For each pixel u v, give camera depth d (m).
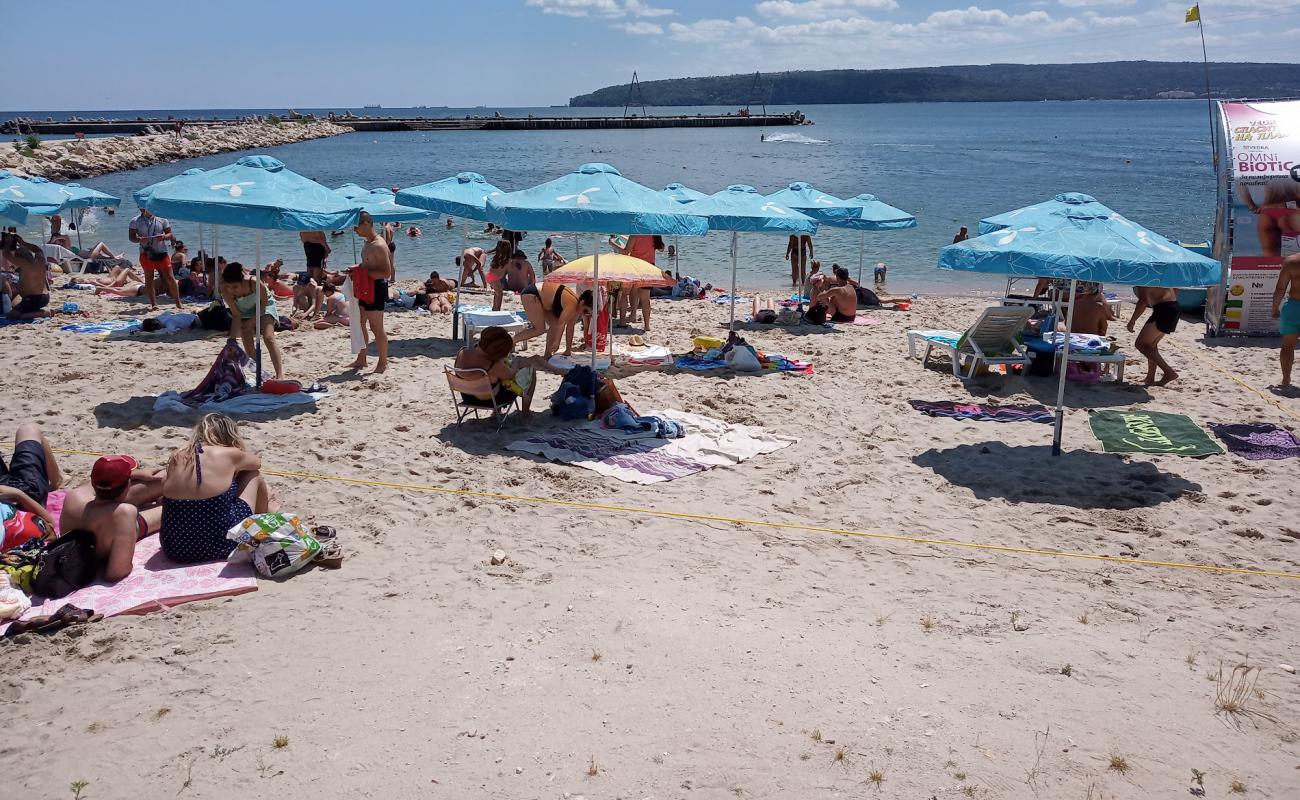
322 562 5.67
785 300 16.56
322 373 10.42
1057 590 5.60
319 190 9.25
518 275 13.78
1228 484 7.46
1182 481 7.53
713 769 3.73
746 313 15.29
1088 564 6.01
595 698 4.23
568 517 6.57
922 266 21.94
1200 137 96.62
